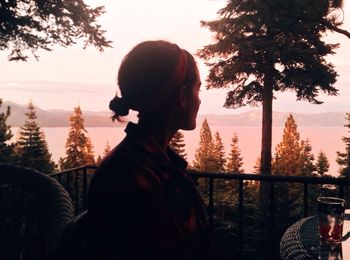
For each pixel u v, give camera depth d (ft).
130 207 2.56
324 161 188.85
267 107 91.66
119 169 2.72
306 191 8.44
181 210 2.88
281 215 78.64
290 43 82.69
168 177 2.93
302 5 48.32
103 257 2.52
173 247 2.69
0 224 6.07
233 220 101.76
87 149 185.26
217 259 3.30
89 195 2.71
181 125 3.19
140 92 3.00
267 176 8.75
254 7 69.62
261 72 90.99
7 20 35.09
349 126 147.95
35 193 4.99
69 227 3.63
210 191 9.22
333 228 4.77
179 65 3.02
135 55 3.04
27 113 123.44
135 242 2.52
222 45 88.28
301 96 94.68
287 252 5.31
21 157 64.64
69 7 38.45
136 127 3.06
